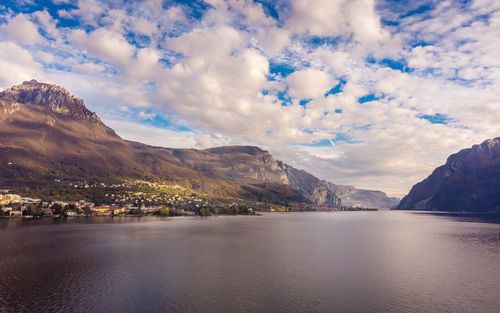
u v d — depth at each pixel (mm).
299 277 93688
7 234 177375
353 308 70500
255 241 167500
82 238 165125
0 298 74438
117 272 96562
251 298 75812
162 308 69375
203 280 89438
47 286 82875
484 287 85250
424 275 96812
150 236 179000
